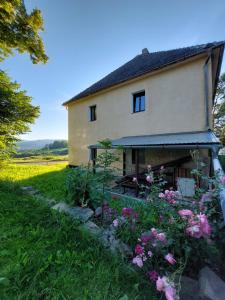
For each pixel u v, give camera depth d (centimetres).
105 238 347
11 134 1572
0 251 300
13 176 1202
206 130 1002
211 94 1001
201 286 244
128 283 253
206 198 307
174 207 329
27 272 252
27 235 359
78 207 491
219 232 295
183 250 266
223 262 291
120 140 1240
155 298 231
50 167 1978
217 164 661
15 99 1482
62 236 361
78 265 280
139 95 1373
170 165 1012
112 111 1538
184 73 1096
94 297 223
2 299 212
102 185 475
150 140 1010
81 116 1861
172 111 1150
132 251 310
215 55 1017
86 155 1795
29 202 560
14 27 945
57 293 222
